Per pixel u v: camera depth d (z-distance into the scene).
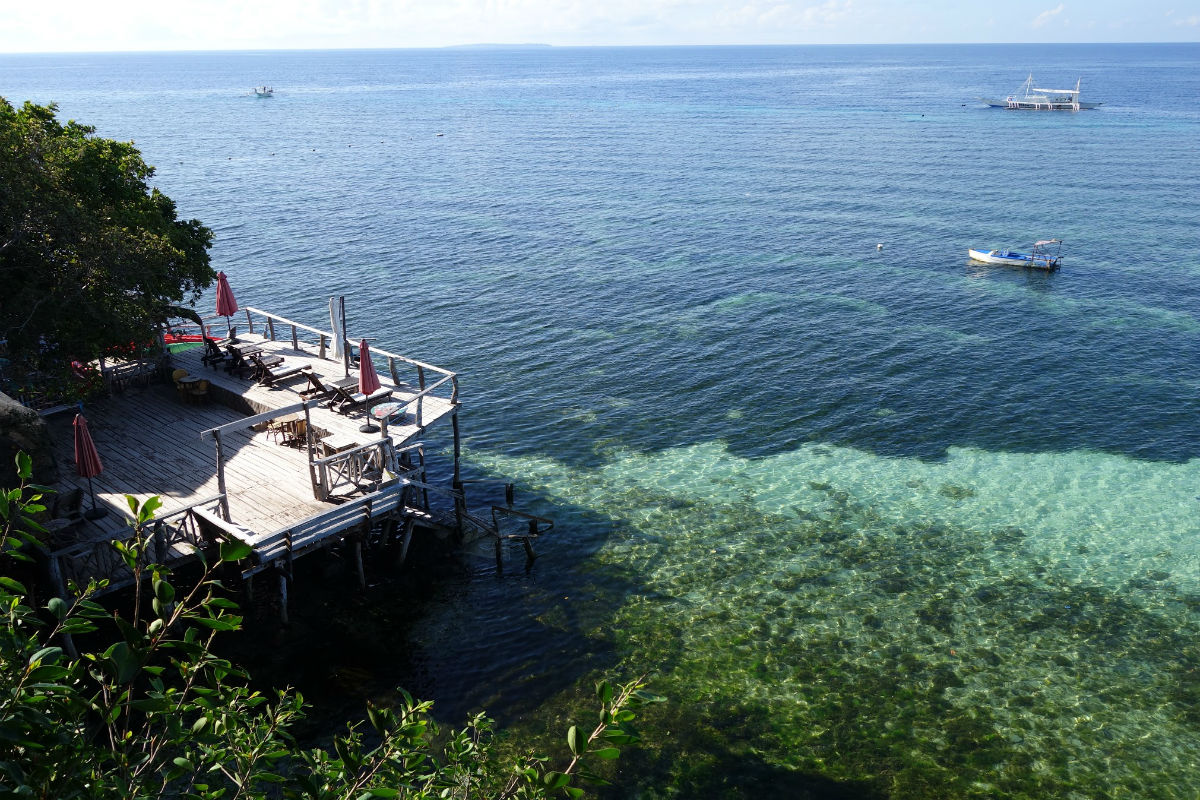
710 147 141.38
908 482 35.03
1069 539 30.88
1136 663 24.50
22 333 26.61
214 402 33.28
